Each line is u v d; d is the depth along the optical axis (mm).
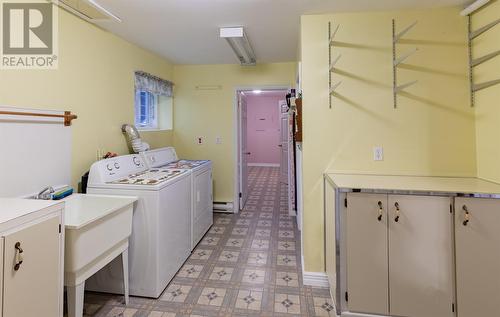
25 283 1236
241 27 2680
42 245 1327
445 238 1746
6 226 1145
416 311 1794
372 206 1811
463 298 1728
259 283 2383
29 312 1261
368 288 1836
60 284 1444
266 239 3348
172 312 2000
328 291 2260
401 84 2250
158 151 3432
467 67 2178
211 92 4324
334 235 1942
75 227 1503
